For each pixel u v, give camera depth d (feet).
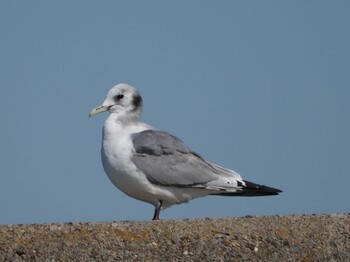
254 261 43.24
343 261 44.01
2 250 41.88
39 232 43.96
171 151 53.67
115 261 42.06
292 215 49.08
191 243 44.01
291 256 43.93
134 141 53.16
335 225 47.26
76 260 41.78
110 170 53.36
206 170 54.49
